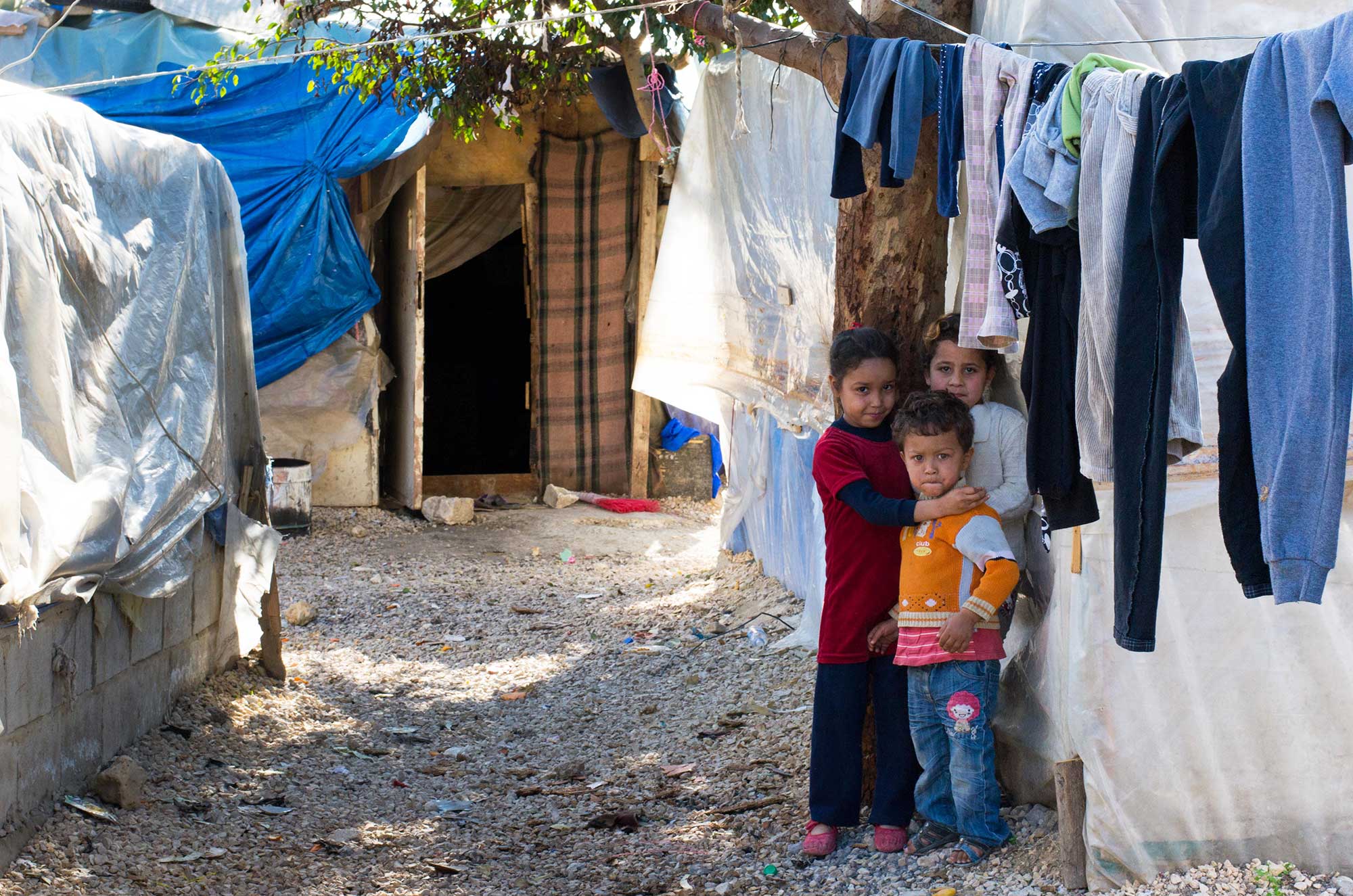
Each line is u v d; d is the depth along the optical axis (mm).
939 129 3227
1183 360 2594
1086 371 2773
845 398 3771
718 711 5543
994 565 3404
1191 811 3266
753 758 4855
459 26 6473
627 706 5852
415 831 4285
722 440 8695
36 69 9305
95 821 3900
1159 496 2537
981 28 4039
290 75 9492
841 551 3771
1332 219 2207
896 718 3783
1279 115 2301
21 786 3672
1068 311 2932
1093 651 3281
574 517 10953
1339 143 2209
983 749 3576
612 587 8430
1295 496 2281
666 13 4688
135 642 4586
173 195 4824
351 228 9867
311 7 7012
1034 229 2828
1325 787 3172
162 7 9406
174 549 4758
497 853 4086
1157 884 3252
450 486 11578
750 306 7215
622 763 5035
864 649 3777
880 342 3734
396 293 11109
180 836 3969
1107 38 3404
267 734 5188
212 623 5484
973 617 3395
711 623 7094
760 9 6680
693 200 7770
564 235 11508
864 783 4086
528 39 6543
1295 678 3158
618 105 9016
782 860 3850
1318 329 2252
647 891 3715
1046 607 3742
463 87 6723
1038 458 3084
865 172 3889
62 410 3717
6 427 3307
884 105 3393
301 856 3973
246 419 5777
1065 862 3371
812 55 3992
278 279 9656
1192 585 3221
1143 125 2541
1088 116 2686
